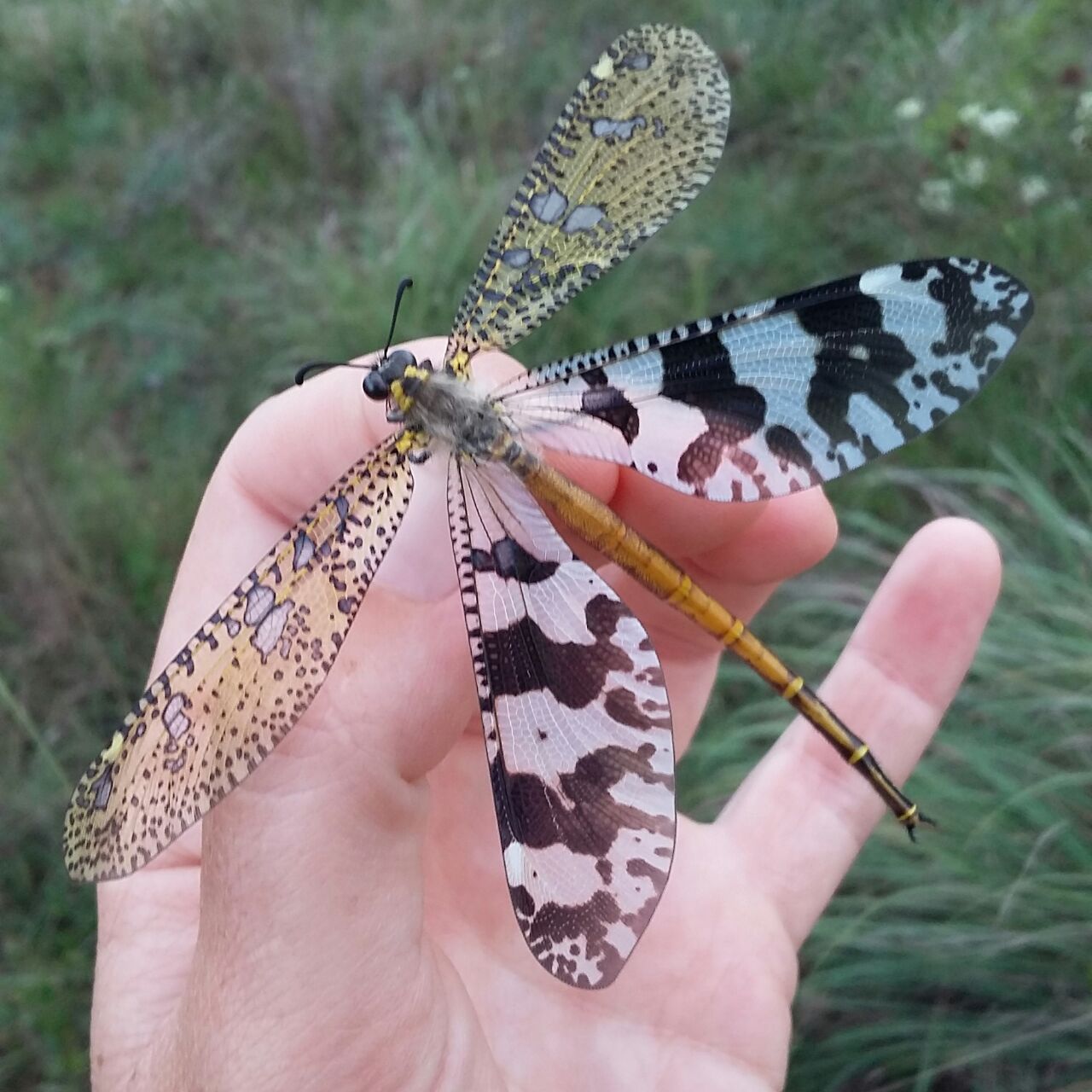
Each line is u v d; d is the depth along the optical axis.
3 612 0.30
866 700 0.20
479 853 0.18
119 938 0.16
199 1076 0.13
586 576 0.16
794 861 0.19
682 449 0.16
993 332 0.14
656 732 0.15
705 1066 0.17
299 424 0.17
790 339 0.15
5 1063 0.25
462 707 0.14
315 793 0.13
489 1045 0.16
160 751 0.14
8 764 0.28
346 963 0.13
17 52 0.50
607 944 0.14
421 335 0.33
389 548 0.15
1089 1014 0.21
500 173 0.39
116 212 0.43
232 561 0.18
